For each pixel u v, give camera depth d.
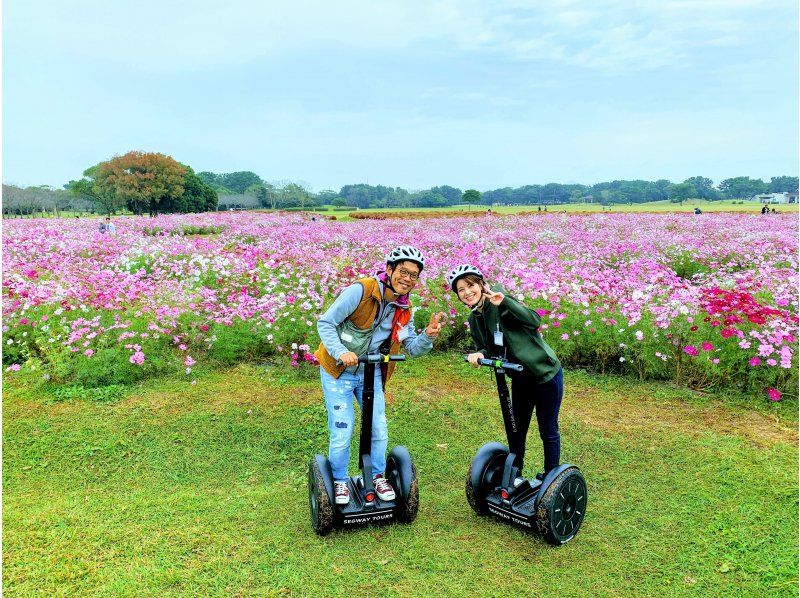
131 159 75.75
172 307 7.30
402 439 4.84
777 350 5.60
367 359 3.17
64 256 12.15
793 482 3.97
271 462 4.46
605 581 2.97
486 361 3.26
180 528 3.49
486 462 3.53
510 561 3.14
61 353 6.23
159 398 5.76
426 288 7.75
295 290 8.35
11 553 3.24
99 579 3.01
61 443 4.73
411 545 3.29
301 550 3.25
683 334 5.97
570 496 3.27
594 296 7.04
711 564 3.10
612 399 5.68
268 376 6.44
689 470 4.20
